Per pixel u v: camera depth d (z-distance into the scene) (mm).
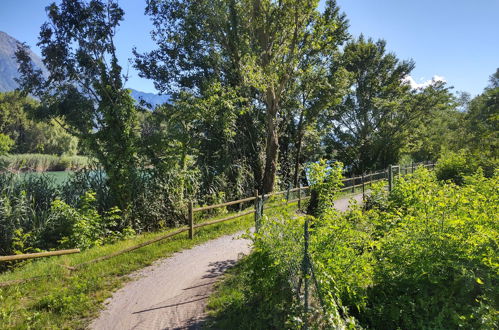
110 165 13258
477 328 4371
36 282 6523
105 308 5723
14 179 11867
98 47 15219
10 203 10617
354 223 5973
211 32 20328
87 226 10219
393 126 35250
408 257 5250
